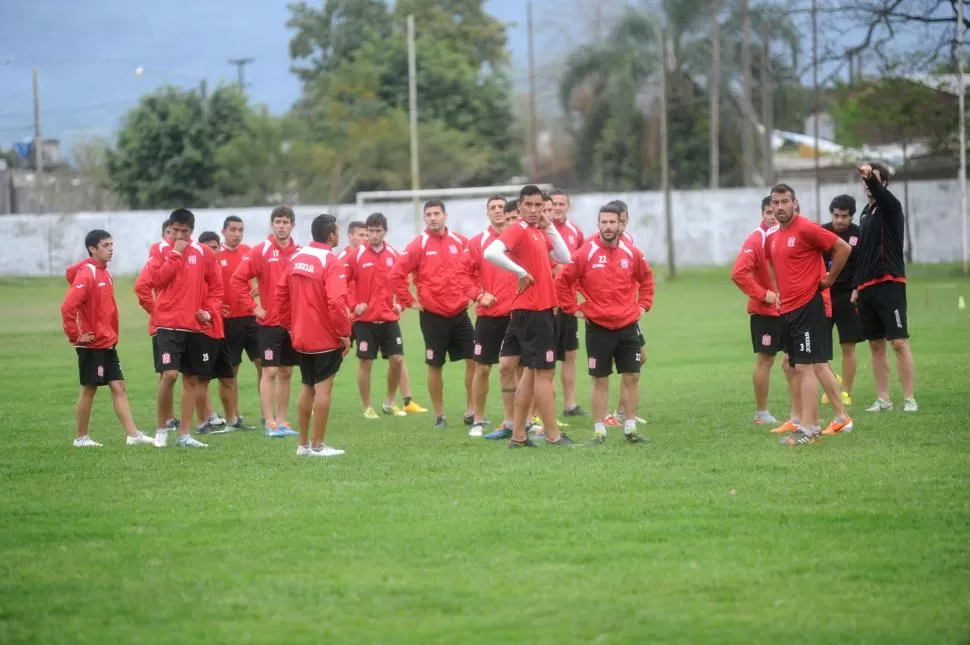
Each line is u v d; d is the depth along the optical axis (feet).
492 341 83.71
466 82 406.41
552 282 75.87
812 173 378.94
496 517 54.95
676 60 360.69
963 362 112.68
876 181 83.87
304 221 332.19
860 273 86.43
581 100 371.56
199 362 81.35
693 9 352.08
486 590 43.73
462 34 472.85
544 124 380.37
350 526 53.83
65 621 41.14
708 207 335.88
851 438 74.95
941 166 297.33
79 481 66.28
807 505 56.08
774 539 49.96
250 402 107.34
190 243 81.51
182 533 53.26
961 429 77.15
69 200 397.19
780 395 99.30
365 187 376.27
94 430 88.43
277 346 86.48
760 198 331.77
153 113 395.34
